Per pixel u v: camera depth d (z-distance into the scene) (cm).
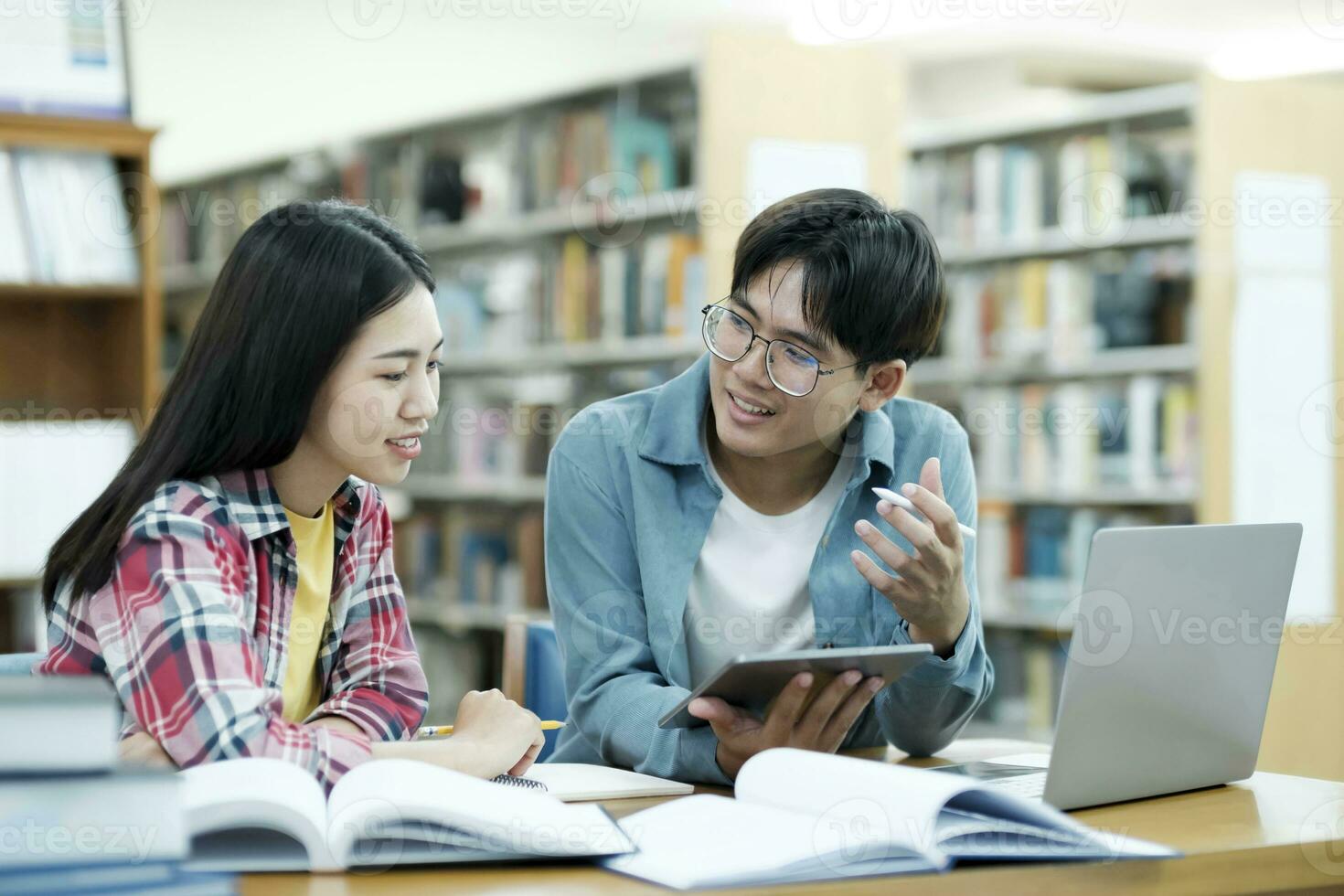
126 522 107
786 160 389
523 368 449
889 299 132
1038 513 451
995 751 150
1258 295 404
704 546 147
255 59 564
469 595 455
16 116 309
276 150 513
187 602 103
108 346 332
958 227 464
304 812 83
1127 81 593
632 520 146
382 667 129
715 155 380
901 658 107
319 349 109
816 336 130
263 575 115
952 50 574
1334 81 576
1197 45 555
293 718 124
